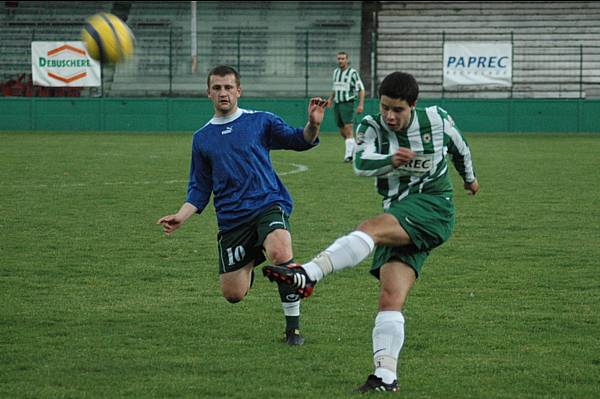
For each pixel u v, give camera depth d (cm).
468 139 7112
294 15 9350
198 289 2014
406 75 1262
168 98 8131
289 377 1354
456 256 2412
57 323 1697
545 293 1970
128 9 9488
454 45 7881
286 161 5309
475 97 8456
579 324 1695
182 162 5100
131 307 1833
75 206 3353
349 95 5281
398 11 9369
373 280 2108
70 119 8169
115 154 5597
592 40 8831
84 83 8069
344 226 2928
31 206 3347
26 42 8862
